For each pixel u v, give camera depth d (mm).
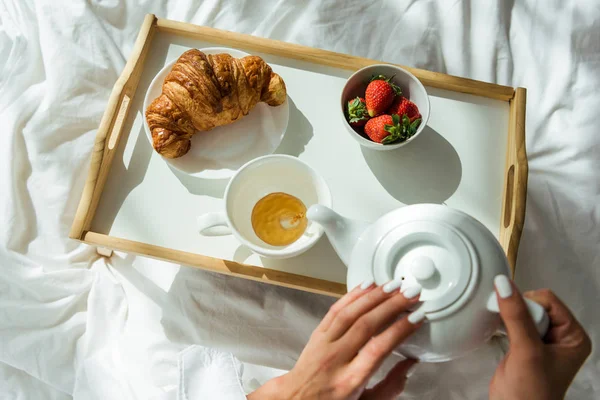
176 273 1114
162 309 1101
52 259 1107
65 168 1136
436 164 916
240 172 801
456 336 597
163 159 901
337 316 616
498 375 594
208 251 875
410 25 1225
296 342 1088
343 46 1225
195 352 867
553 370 561
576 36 1204
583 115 1165
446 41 1217
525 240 1110
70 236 853
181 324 1091
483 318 595
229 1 1238
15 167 1117
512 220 835
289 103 948
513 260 815
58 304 1085
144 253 861
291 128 938
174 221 890
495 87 929
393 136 855
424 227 627
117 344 1074
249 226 866
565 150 1157
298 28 1234
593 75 1187
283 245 843
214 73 862
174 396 973
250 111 939
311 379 621
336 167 916
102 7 1208
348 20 1234
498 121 939
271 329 1091
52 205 1121
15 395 1091
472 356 1054
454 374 1054
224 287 1104
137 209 895
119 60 1191
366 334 599
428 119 911
